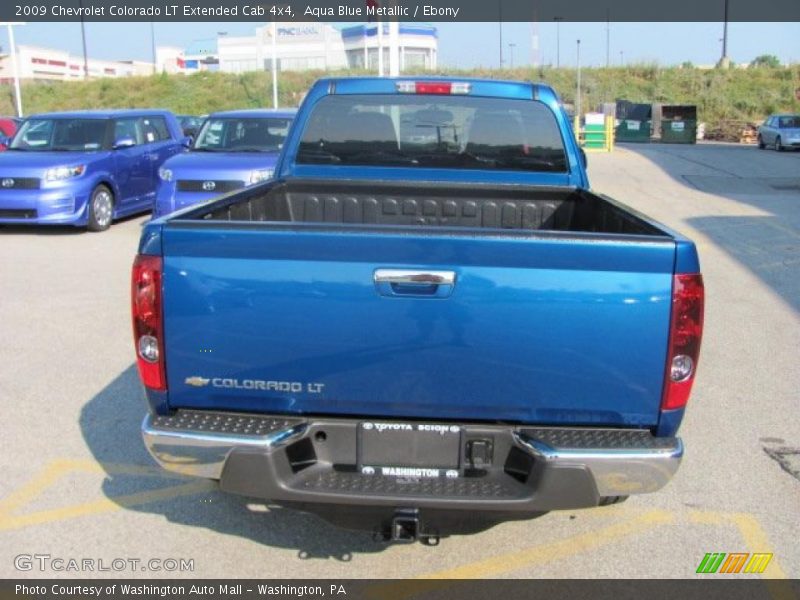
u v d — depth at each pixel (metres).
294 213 4.73
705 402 5.45
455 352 2.83
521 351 2.82
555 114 4.71
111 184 12.27
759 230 12.36
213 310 2.87
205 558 3.58
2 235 11.70
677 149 33.41
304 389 2.93
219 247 2.83
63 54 79.12
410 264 2.78
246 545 3.69
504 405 2.89
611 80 52.72
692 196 17.17
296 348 2.88
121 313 7.53
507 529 3.85
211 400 3.00
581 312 2.79
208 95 49.12
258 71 52.91
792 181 20.39
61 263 9.73
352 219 4.75
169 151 13.98
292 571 3.49
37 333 6.89
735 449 4.73
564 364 2.83
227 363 2.92
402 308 2.81
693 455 4.64
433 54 51.22
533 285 2.77
